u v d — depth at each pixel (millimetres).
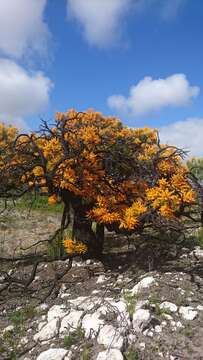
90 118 8172
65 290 6605
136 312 4844
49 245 8672
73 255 7027
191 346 4504
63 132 6992
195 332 4734
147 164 7211
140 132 8211
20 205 13312
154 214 6504
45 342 4863
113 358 4223
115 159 7195
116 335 4531
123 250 8836
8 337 5207
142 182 6961
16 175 7230
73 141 7266
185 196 6289
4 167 7113
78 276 7215
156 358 4316
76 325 4969
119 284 6465
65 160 7043
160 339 4590
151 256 7215
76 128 7652
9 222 11844
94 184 7102
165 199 6199
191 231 9281
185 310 5129
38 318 5629
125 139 7770
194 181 6695
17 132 8906
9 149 7352
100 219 6840
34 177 7207
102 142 7395
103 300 5258
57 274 6832
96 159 7215
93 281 6902
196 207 7434
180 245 8086
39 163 7031
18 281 6738
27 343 4973
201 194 6605
